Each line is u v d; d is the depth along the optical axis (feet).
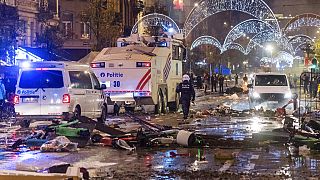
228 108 109.60
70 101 70.23
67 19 194.08
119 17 202.90
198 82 242.58
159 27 230.27
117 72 98.89
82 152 52.54
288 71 302.25
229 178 38.99
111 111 98.58
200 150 53.57
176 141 56.44
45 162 46.03
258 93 111.34
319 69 173.27
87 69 77.77
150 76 98.63
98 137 57.82
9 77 114.73
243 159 47.78
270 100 110.93
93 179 38.70
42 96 70.18
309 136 55.52
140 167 43.91
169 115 101.14
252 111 103.60
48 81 70.59
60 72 70.74
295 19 237.25
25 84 70.74
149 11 263.70
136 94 98.58
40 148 53.72
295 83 196.03
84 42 194.18
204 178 39.09
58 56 154.30
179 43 115.44
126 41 108.27
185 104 92.99
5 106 91.97
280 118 93.09
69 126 58.13
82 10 186.70
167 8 308.40
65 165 38.22
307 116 87.76
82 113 73.92
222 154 47.85
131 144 56.39
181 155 50.11
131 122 83.66
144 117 95.76
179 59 116.06
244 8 224.53
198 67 313.73
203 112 102.06
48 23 164.14
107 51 101.86
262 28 336.49
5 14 132.98
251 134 65.62
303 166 43.98
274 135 57.72
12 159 48.08
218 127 76.28
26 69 71.00
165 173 41.14
